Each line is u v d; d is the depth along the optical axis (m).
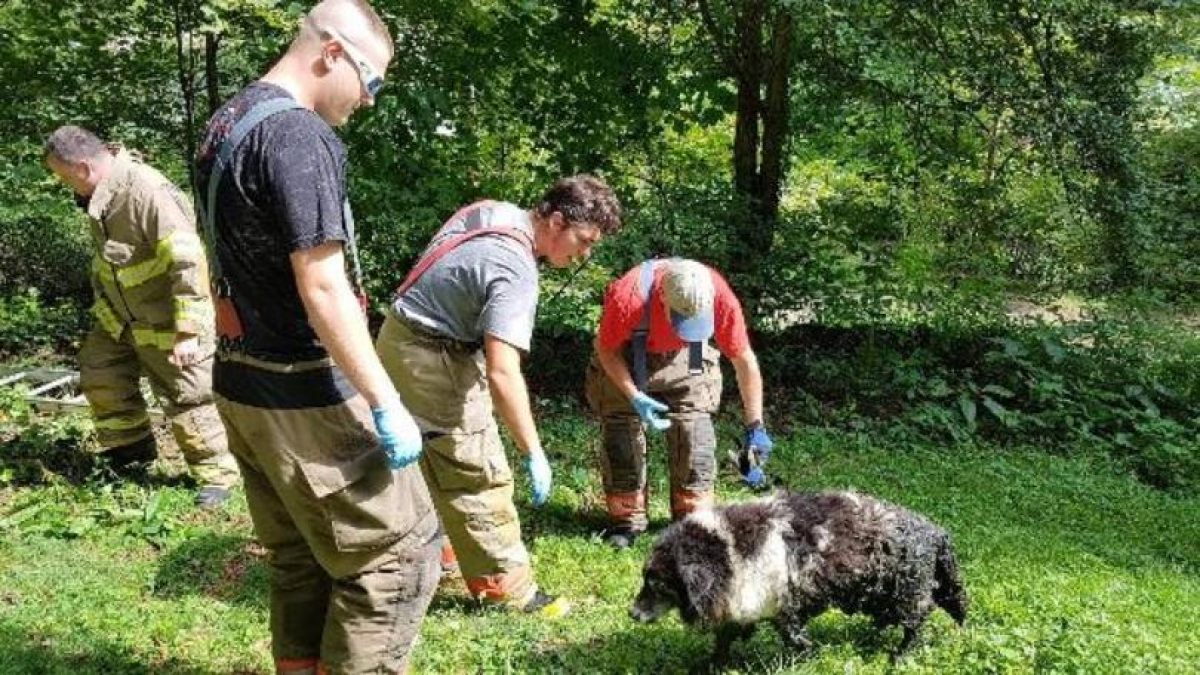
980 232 11.32
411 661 4.30
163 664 4.29
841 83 9.73
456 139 8.56
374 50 3.09
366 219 8.05
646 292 5.37
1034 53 9.36
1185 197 11.01
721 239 9.06
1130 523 7.03
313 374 3.15
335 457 3.20
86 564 5.16
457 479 4.57
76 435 6.69
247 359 3.15
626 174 9.22
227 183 2.96
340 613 3.35
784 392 8.97
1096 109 9.59
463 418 4.47
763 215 9.86
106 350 6.12
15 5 8.54
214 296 3.18
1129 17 9.41
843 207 10.17
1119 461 8.38
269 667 4.32
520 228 4.29
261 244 2.99
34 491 6.01
